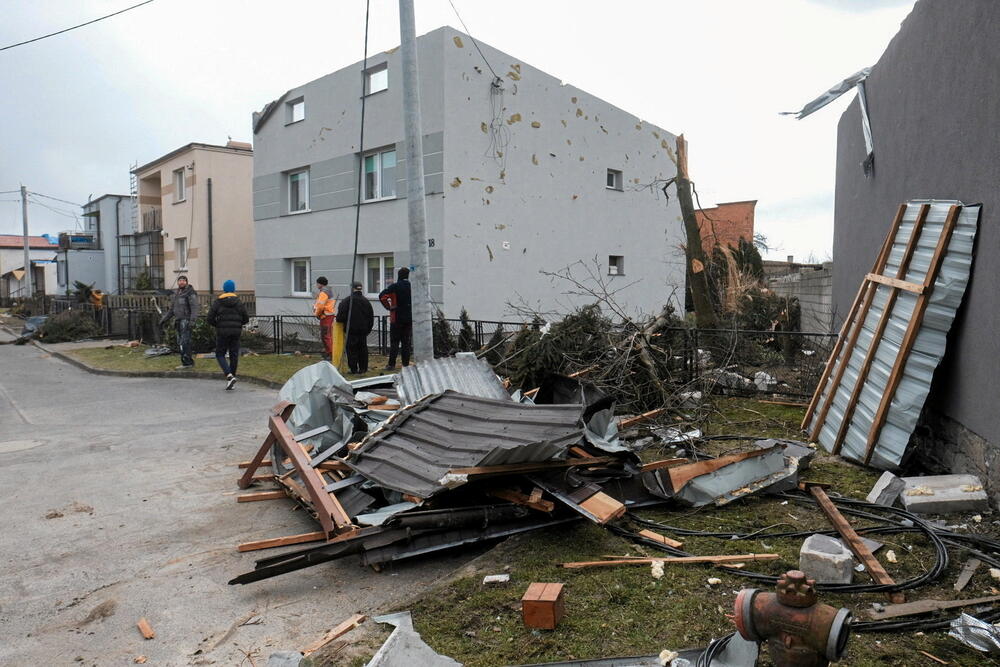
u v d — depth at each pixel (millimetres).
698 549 4227
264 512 5473
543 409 4930
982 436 4891
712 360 9320
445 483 4152
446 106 13711
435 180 13891
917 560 3955
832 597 3525
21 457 7414
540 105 15883
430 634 3275
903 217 6801
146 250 28047
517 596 3617
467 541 4363
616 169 18328
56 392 12164
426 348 8758
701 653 2967
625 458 5145
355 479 5039
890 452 5602
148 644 3451
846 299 10820
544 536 4434
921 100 6656
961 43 5555
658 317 9492
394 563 4359
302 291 18406
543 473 4664
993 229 4816
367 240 15734
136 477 6496
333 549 4035
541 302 16094
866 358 6219
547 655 3041
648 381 7816
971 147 5309
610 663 2941
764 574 3801
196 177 22703
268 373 12906
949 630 3146
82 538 4949
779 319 14711
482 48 14414
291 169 17938
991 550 4051
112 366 15117
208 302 22656
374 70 15266
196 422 9070
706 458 6094
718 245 16625
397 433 5301
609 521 4559
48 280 47625
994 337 4711
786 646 2355
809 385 8875
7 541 4910
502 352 9711
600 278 17672
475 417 5121
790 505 5020
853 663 2893
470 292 14414
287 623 3625
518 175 15391
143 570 4375
